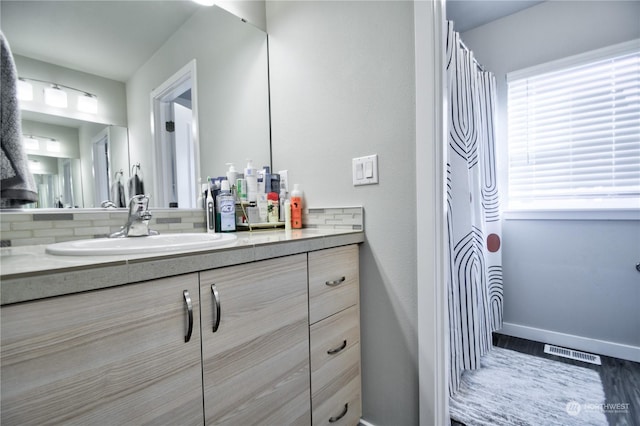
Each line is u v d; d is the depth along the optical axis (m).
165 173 1.21
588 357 1.84
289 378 0.86
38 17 0.91
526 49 2.14
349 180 1.21
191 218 1.27
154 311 0.57
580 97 1.99
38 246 0.83
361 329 1.19
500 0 2.05
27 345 0.43
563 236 2.02
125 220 1.06
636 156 1.83
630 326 1.82
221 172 1.39
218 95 1.38
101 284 0.50
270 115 1.54
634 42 1.78
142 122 1.15
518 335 2.17
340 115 1.23
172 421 0.60
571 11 1.98
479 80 1.98
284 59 1.46
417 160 1.01
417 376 1.05
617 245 1.86
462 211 1.55
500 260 2.11
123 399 0.53
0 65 0.79
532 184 2.17
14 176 0.79
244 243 0.76
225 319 0.69
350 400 1.12
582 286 1.96
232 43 1.42
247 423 0.74
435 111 0.98
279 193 1.46
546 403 1.40
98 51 1.04
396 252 1.09
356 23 1.17
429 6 0.98
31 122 0.89
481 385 1.55
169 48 1.23
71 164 0.97
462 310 1.54
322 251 0.98
